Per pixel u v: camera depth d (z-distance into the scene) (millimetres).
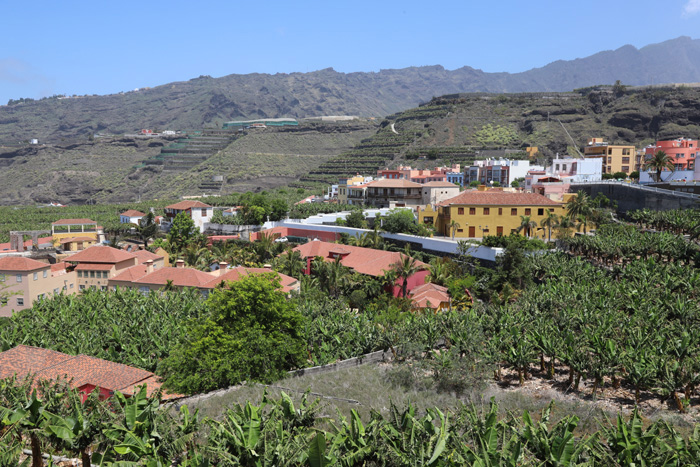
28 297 81375
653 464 23531
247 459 25141
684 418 33500
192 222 125188
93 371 40688
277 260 90500
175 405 37250
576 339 43219
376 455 24938
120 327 55938
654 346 41344
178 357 43906
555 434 25406
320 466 23734
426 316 55188
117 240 130250
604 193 110625
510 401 38031
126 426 26062
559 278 68625
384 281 78938
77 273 91500
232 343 43094
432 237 101625
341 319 56875
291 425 29453
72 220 134875
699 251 67750
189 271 85125
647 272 62531
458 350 43812
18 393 28812
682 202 93000
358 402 38031
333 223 124125
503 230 100125
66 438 24875
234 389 41250
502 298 71812
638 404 37000
